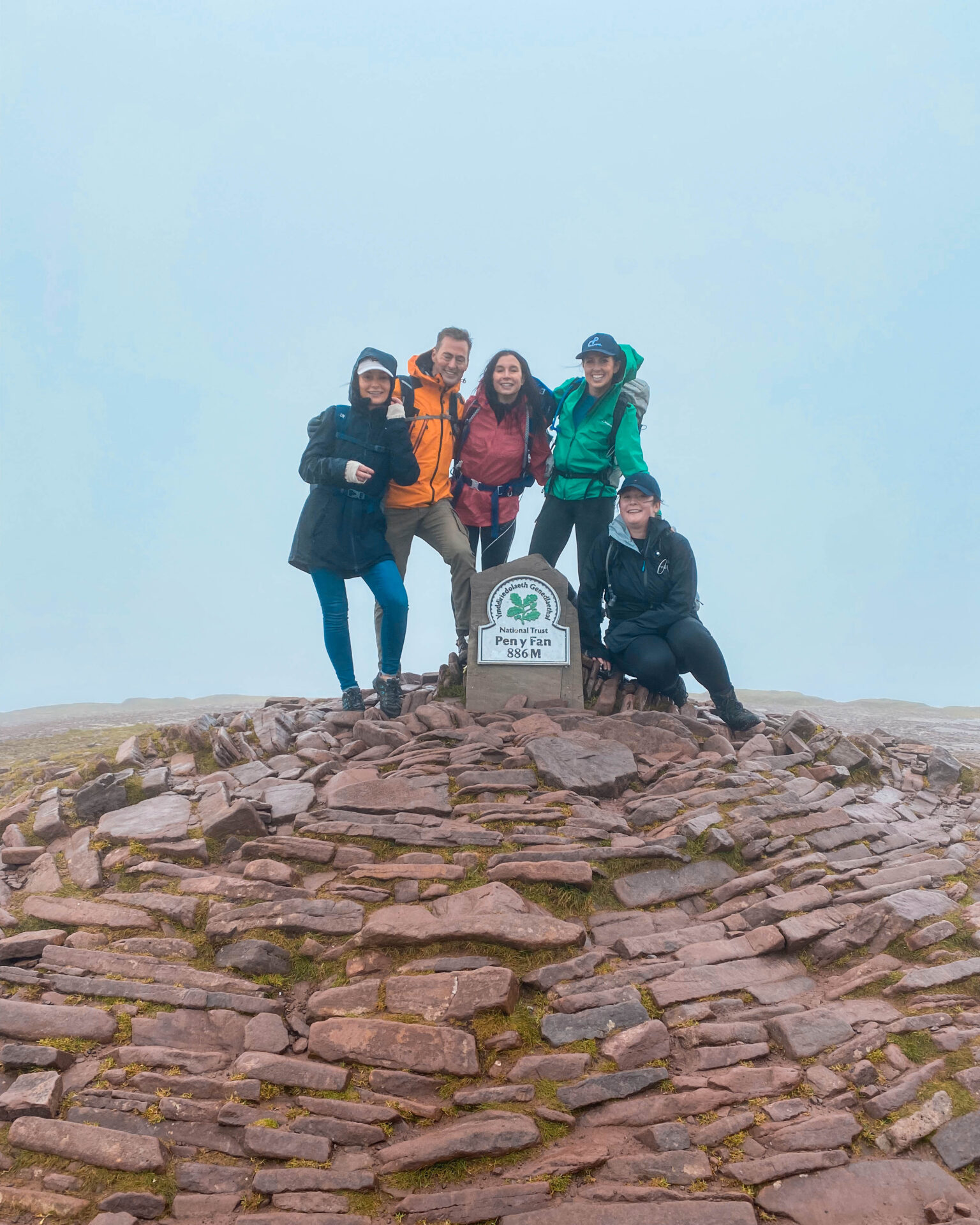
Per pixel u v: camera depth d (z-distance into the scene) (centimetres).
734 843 515
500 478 732
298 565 679
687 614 686
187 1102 353
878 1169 325
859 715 1132
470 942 433
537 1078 369
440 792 553
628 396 703
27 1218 311
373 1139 344
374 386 637
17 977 412
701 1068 372
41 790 588
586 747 599
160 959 429
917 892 471
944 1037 379
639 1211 312
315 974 426
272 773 593
